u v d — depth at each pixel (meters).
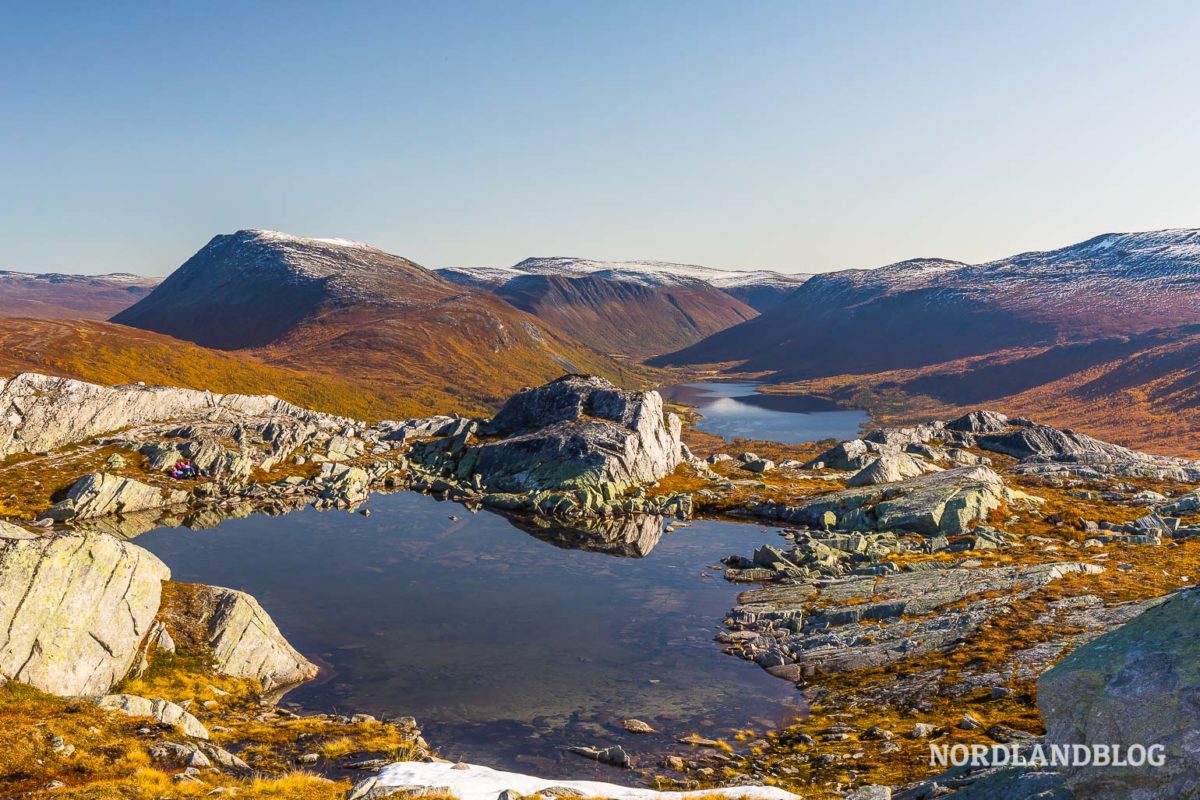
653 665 54.69
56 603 40.41
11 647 37.22
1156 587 57.31
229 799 25.44
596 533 94.56
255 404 136.25
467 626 62.50
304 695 48.19
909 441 142.38
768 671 53.44
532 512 103.94
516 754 40.09
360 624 62.47
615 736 42.81
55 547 42.25
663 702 48.12
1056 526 88.25
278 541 86.38
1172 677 19.72
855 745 37.62
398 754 35.31
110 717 33.09
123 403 115.25
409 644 58.25
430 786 28.80
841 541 84.12
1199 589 22.50
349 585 72.56
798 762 36.66
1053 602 55.75
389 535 90.88
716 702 48.12
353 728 39.97
